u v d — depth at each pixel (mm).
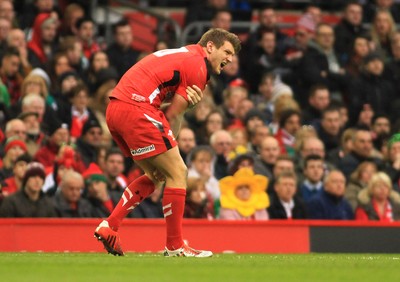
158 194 44000
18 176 42281
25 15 60156
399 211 47188
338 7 73000
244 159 46406
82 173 46125
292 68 62188
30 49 55719
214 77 59406
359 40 63656
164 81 29672
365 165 48625
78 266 24484
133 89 29500
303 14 64812
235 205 43750
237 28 69062
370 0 71500
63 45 55719
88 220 39719
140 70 29766
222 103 58281
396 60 64125
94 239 39688
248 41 63031
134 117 29328
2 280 20234
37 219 39344
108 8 66750
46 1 60031
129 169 47781
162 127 29531
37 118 47406
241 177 44031
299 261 28594
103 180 42812
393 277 22141
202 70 29953
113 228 30156
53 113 50125
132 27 69438
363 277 22078
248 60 62625
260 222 41812
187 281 20438
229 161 48812
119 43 59469
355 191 48375
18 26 59875
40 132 47812
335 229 42938
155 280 20516
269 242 41906
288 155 48562
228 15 63844
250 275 22234
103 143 49125
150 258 28688
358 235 43156
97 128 48031
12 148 44469
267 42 62688
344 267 25438
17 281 20016
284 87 58000
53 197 42531
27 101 48500
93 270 23172
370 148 52906
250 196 44156
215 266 25031
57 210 41719
